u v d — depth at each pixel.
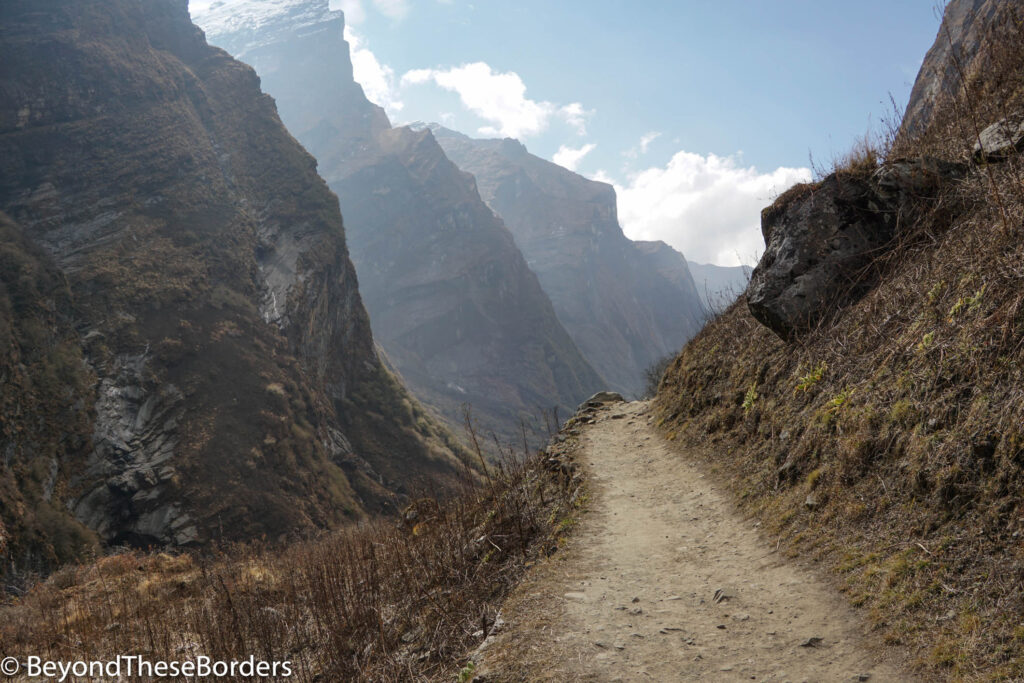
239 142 167.50
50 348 98.50
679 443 12.98
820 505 7.17
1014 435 5.23
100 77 145.62
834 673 4.56
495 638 5.94
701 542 7.75
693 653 5.11
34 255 110.56
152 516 90.19
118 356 105.12
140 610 11.71
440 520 11.33
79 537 80.81
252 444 103.12
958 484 5.53
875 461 6.82
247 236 143.00
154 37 178.75
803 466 8.12
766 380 11.08
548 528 9.21
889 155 11.70
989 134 9.55
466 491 11.91
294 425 112.75
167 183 140.25
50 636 10.79
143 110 149.00
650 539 8.11
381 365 166.25
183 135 151.50
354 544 12.55
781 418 9.71
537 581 7.12
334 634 8.21
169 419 101.75
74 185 130.12
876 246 10.65
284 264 144.25
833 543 6.42
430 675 6.13
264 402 111.31
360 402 151.38
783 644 5.06
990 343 6.12
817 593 5.77
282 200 158.75
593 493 10.41
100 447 94.06
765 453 9.48
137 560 16.19
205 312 120.12
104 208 128.50
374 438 144.50
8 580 27.19
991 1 12.07
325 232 155.62
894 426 6.83
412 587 8.89
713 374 14.17
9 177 126.19
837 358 9.20
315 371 140.25
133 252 122.19
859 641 4.88
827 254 11.02
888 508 6.22
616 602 6.26
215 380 109.94
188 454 97.31
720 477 10.06
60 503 84.94
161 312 115.06
